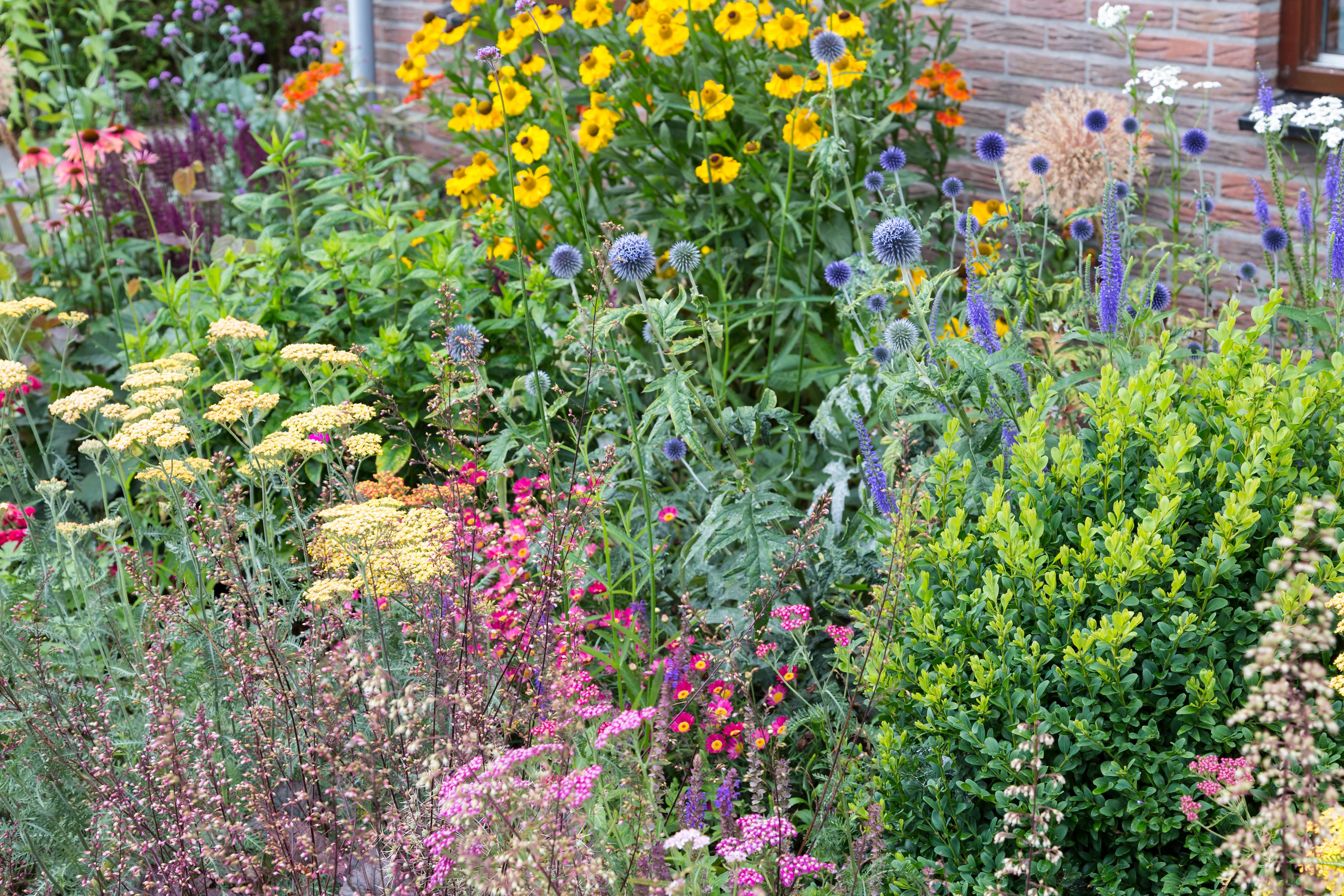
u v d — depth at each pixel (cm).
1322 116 366
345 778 260
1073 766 235
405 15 806
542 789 213
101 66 720
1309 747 191
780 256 432
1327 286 346
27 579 327
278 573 315
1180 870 236
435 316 448
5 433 355
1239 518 232
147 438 297
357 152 535
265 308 457
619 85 515
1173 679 236
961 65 564
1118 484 258
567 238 514
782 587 315
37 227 609
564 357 401
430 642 284
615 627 315
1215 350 346
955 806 252
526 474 418
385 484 370
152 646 295
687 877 251
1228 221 481
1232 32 477
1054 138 489
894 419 351
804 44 495
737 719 311
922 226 508
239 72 957
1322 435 255
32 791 280
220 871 267
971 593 258
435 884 228
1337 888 194
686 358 480
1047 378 287
